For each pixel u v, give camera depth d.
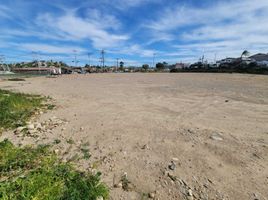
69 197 2.81
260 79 28.94
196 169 3.65
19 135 5.51
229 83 22.45
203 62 96.12
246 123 6.35
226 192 3.04
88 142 4.96
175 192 3.06
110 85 21.72
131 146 4.68
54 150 4.47
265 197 2.92
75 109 8.90
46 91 16.42
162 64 119.56
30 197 2.76
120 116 7.42
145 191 3.10
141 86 19.91
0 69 90.25
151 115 7.51
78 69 101.75
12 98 10.19
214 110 8.28
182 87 18.25
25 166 3.76
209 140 4.91
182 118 7.03
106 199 2.92
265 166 3.73
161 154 4.24
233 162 3.87
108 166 3.80
